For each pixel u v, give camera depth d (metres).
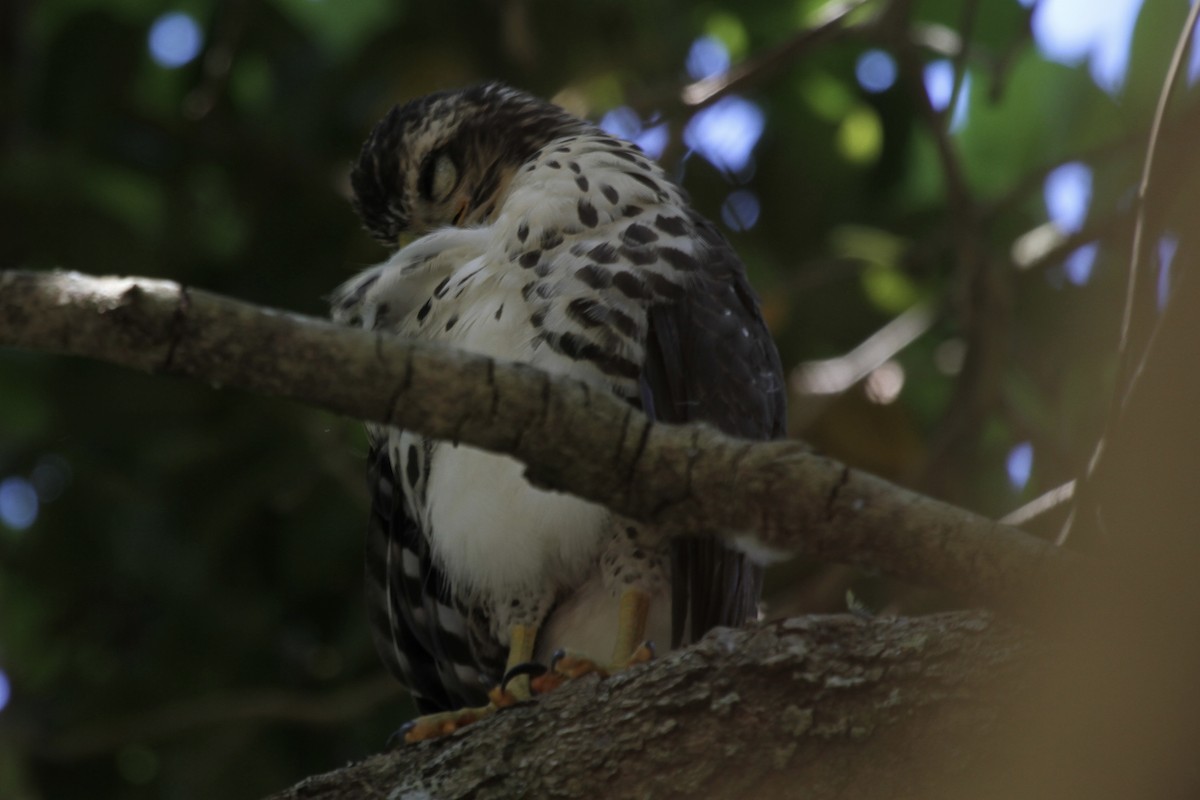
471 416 4.45
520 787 5.66
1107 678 4.55
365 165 9.23
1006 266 11.24
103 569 11.27
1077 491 5.07
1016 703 5.17
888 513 4.33
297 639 11.28
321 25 13.22
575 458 4.48
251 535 11.17
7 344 4.28
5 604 11.95
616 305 7.20
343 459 10.81
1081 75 12.14
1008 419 10.58
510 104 8.92
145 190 12.45
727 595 7.16
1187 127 6.13
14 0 12.12
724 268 7.80
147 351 4.29
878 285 12.00
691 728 5.54
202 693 11.01
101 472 11.23
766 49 12.54
